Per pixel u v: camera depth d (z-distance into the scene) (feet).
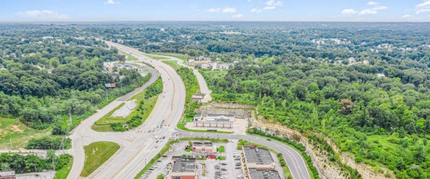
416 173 651.66
